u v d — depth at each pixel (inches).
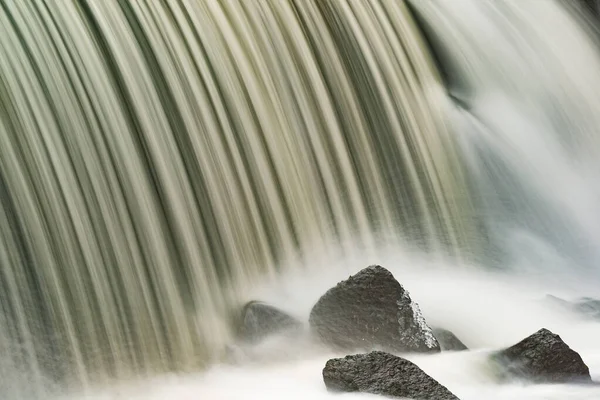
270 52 1251.8
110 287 904.3
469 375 820.0
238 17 1241.4
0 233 816.9
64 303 847.1
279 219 1144.2
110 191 960.3
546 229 1424.7
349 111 1310.3
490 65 1605.6
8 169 860.0
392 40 1450.5
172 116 1078.4
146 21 1113.4
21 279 815.1
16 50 943.0
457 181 1380.4
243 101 1178.0
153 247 974.4
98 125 986.1
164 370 895.1
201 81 1136.2
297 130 1229.7
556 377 809.5
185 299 978.7
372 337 879.7
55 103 951.6
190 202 1045.8
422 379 728.3
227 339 959.6
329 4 1380.4
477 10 1654.8
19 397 764.6
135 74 1060.5
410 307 882.8
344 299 894.4
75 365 826.2
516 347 830.5
